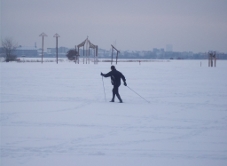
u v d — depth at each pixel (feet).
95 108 45.96
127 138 29.78
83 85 79.10
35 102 51.34
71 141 28.55
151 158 24.47
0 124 35.04
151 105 49.39
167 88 74.23
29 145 27.25
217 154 25.52
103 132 31.89
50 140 28.81
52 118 38.42
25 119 37.76
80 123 35.86
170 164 23.30
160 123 36.32
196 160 24.14
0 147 26.63
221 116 40.73
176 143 28.40
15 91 65.92
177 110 44.91
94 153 25.41
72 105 48.52
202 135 31.22
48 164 22.98
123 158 24.38
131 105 49.19
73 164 23.04
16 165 22.70
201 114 42.01
